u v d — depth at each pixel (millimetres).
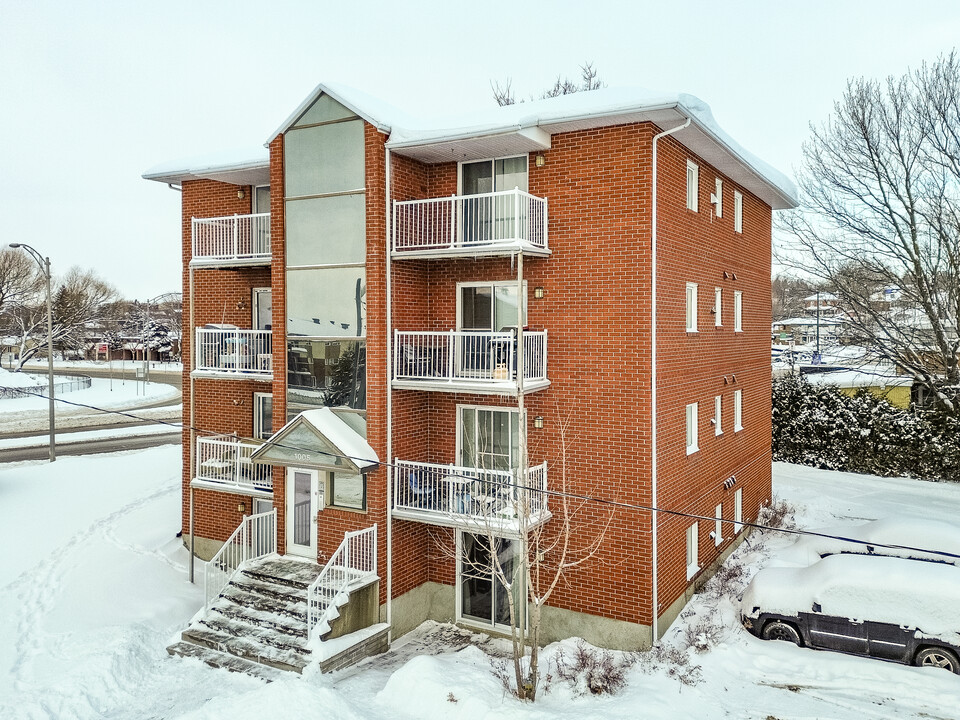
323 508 15133
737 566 17594
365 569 14414
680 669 12539
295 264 15414
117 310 101188
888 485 25641
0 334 74875
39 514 21969
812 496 24016
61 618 14945
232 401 18516
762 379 22062
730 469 18984
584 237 14125
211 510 18562
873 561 13492
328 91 14719
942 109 25453
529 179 14695
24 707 11531
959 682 11719
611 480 13930
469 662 12891
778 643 13297
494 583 15109
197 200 19062
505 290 15180
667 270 14328
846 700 11539
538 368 14250
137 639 13703
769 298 22828
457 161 15398
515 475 12961
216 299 19016
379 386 14453
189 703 11812
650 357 13539
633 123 13531
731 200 18781
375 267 14391
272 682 11852
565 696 11742
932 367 26703
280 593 14242
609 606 13906
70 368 80875
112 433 38312
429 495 14680
